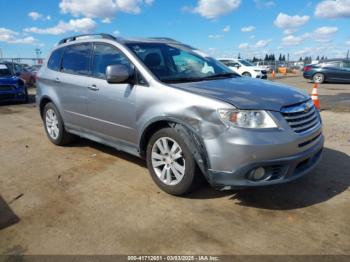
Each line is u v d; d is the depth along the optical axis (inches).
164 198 137.9
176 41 190.9
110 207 130.7
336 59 717.9
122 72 144.3
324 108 359.3
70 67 196.4
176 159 136.0
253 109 117.3
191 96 128.0
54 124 218.2
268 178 120.0
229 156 117.6
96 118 174.9
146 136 149.2
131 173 166.6
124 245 105.5
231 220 119.7
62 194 143.5
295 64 1446.9
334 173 161.6
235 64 818.8
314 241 106.1
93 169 173.2
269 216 122.1
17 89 442.3
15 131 268.2
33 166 179.9
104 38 174.1
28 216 125.0
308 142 128.3
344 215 122.1
